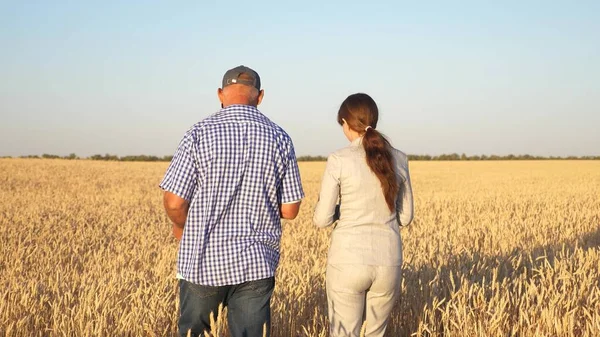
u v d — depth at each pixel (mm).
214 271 3391
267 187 3510
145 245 9797
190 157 3408
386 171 3893
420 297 5391
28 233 11039
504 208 17344
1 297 5371
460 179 38219
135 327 4652
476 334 4715
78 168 42812
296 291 5359
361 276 3898
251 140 3479
